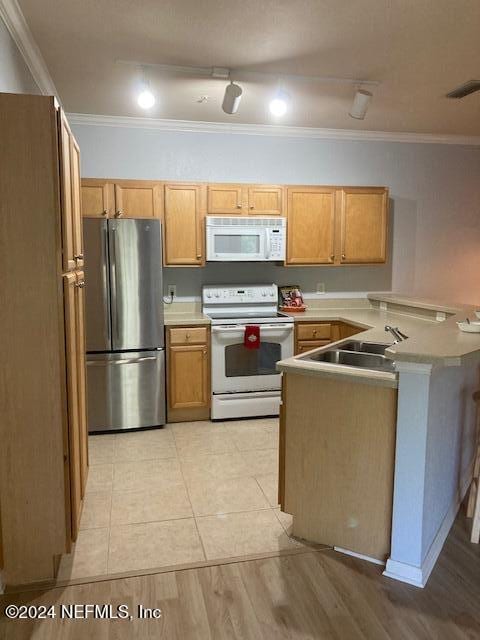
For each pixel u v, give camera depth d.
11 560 2.21
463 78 3.38
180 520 2.73
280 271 4.93
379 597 2.11
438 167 5.16
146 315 4.03
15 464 2.17
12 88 2.54
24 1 2.34
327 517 2.46
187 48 2.88
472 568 2.30
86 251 3.84
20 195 2.04
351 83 3.45
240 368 4.33
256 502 2.93
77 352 2.51
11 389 2.12
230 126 4.57
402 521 2.21
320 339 4.53
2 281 2.07
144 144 4.49
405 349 2.15
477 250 5.35
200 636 1.91
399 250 5.16
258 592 2.15
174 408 4.28
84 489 2.80
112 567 2.32
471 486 2.70
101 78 3.35
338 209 4.63
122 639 1.90
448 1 2.35
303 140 4.81
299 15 2.49
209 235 4.32
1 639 1.90
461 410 2.78
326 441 2.41
